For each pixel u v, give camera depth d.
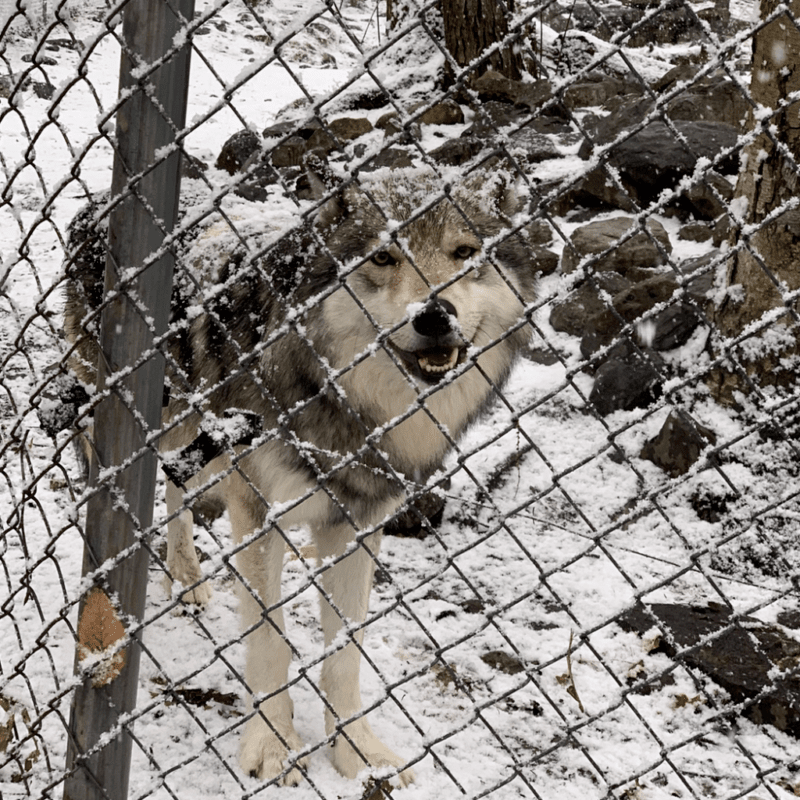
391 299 2.53
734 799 1.35
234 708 2.86
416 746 2.73
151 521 1.46
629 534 3.94
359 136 7.30
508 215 2.86
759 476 3.95
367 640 3.29
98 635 1.47
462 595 3.59
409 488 1.29
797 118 3.79
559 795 2.49
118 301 1.36
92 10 11.56
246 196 3.10
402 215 2.58
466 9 7.74
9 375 4.94
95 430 1.41
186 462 1.38
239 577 1.41
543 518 4.07
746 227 1.04
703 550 1.19
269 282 1.30
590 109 7.71
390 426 1.26
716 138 5.75
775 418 1.12
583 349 4.89
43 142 9.47
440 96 1.06
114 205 1.31
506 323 2.90
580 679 3.04
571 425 4.56
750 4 11.39
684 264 5.00
